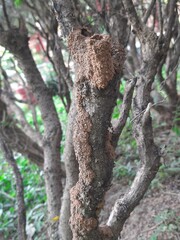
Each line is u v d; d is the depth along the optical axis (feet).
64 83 7.72
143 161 4.25
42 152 9.55
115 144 3.96
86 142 3.42
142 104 4.67
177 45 8.79
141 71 4.92
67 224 6.10
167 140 9.44
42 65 17.06
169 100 10.46
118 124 3.99
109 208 8.30
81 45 3.34
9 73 16.72
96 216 3.78
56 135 7.27
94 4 7.19
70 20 4.00
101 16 6.53
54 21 6.87
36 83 7.18
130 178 9.18
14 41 6.61
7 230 9.56
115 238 4.08
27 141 9.25
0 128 7.79
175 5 6.31
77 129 3.45
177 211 7.25
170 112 10.61
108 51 3.05
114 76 3.20
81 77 3.30
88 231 3.76
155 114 11.41
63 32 4.08
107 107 3.30
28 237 8.79
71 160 5.82
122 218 4.12
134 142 10.37
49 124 7.29
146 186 4.21
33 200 10.58
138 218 7.57
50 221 7.05
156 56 4.94
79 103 3.36
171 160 8.91
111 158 3.55
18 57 6.88
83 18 6.94
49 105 7.27
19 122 10.05
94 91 3.23
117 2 6.39
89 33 3.59
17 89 17.62
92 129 3.37
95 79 3.15
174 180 8.38
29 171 12.31
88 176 3.53
